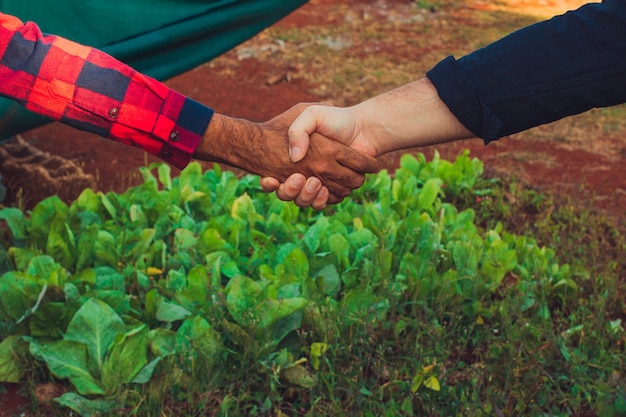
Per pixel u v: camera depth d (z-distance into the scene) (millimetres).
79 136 3285
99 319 1712
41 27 2170
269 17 2346
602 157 3295
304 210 2359
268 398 1704
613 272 2262
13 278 1814
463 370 1851
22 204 2590
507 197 2727
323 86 4102
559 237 2381
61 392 1728
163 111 1315
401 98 1369
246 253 2105
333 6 5867
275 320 1754
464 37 5227
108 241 2010
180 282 1909
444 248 2145
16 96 1276
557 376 1846
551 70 1264
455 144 3410
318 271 1969
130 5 2209
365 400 1713
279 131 1418
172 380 1696
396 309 1932
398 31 5320
